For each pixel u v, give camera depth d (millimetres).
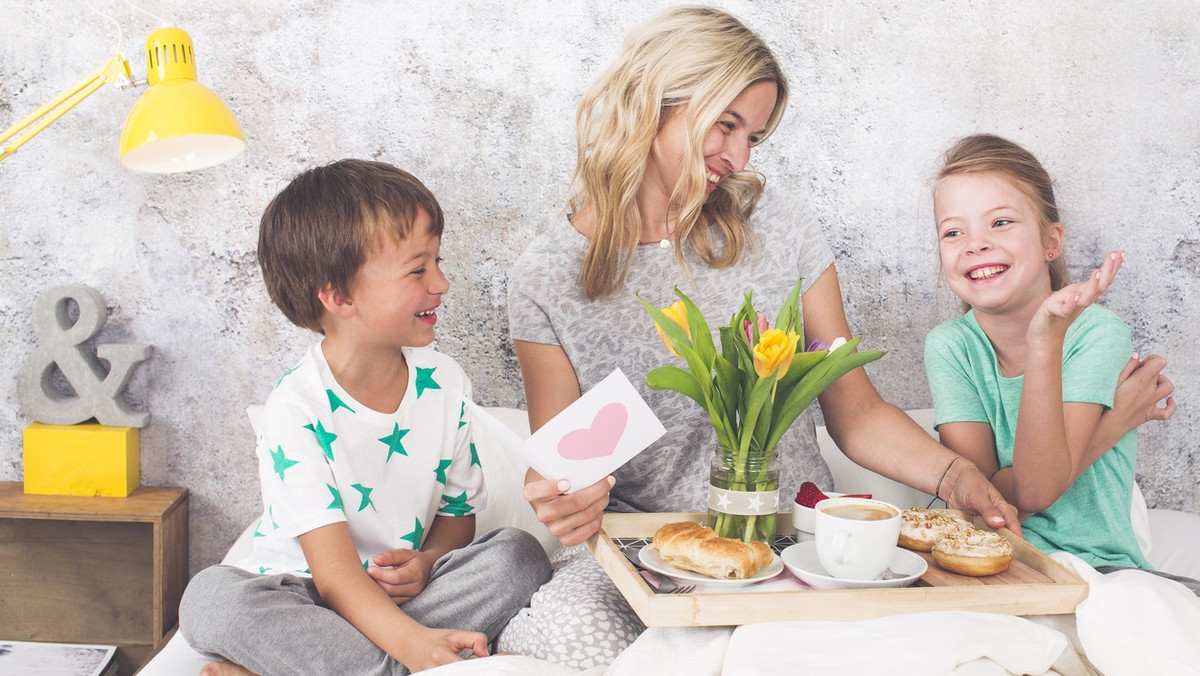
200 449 1878
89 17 1793
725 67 1247
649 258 1383
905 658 835
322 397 1302
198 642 1172
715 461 1101
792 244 1431
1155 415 1419
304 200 1300
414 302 1298
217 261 1844
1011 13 1858
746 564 990
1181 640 906
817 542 1007
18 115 1806
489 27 1815
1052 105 1881
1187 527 1614
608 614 1108
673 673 899
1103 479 1396
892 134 1870
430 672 974
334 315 1308
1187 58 1887
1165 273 1922
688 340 1073
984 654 862
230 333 1858
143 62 1806
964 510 1239
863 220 1883
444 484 1428
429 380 1401
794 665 827
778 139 1861
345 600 1179
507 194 1848
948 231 1427
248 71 1811
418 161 1838
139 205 1825
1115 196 1905
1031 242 1381
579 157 1427
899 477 1329
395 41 1814
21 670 1710
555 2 1816
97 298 1808
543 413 1384
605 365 1383
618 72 1338
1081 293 1123
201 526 1893
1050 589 966
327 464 1279
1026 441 1254
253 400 1873
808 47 1848
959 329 1506
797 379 1072
